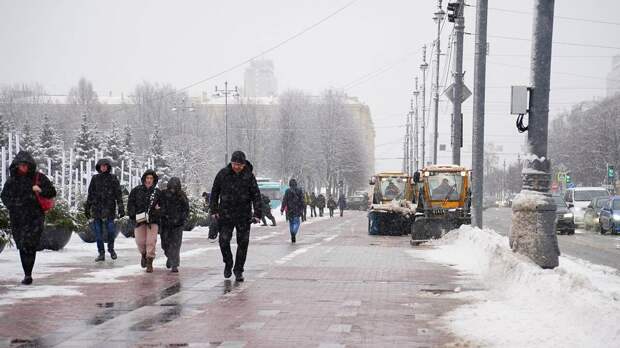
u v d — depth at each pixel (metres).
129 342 10.75
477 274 19.77
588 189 59.25
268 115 145.88
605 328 9.88
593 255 29.09
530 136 18.84
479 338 11.02
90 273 19.36
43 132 83.88
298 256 25.88
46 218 25.41
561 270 15.36
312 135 140.00
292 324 12.27
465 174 42.50
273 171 138.25
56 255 24.34
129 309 13.66
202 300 14.85
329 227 54.41
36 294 15.38
